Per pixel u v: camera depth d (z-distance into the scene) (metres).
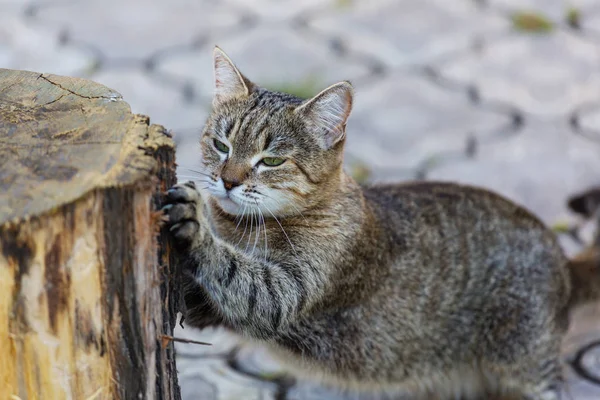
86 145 4.13
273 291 5.32
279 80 10.36
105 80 10.38
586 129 9.84
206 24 11.68
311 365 6.11
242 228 5.69
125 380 4.17
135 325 4.08
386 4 12.13
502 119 10.00
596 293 7.17
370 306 6.00
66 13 11.83
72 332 4.04
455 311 6.32
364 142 9.62
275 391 6.84
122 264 3.94
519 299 6.45
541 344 6.59
